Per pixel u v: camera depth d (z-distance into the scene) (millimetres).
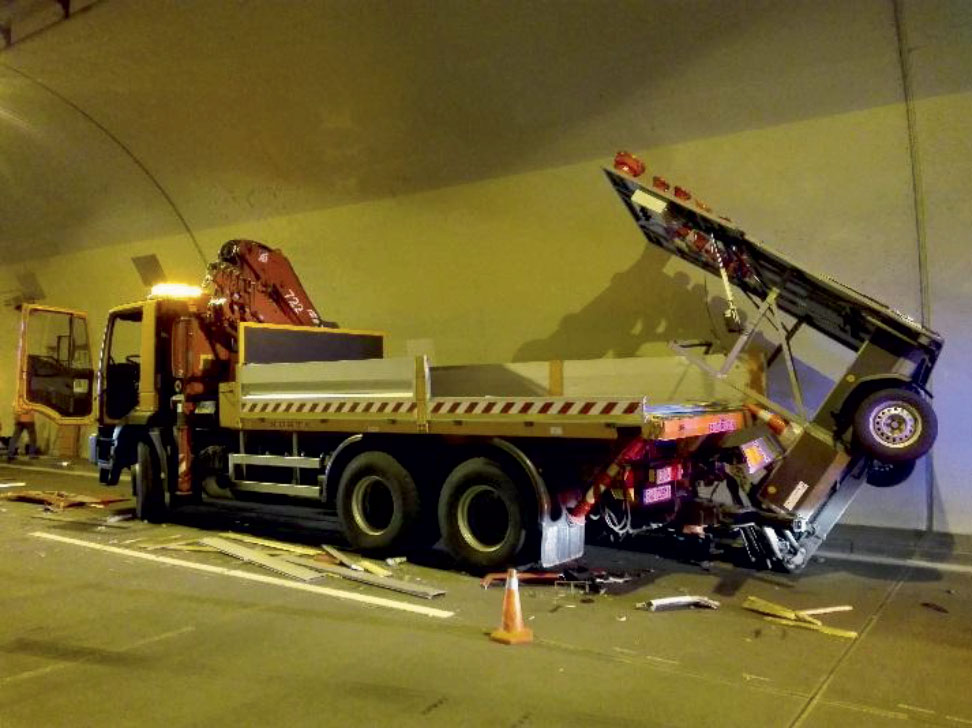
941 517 8648
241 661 5059
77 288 18594
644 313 10414
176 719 4184
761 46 8984
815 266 9211
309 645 5367
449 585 7039
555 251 11156
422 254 12547
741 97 9383
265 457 9141
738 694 4512
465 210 11930
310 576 7199
